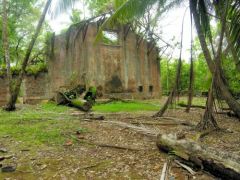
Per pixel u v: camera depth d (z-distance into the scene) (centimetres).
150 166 500
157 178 448
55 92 1792
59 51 1964
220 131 793
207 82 1282
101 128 829
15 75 1867
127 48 2059
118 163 521
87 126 858
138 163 518
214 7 951
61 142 668
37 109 1369
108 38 2062
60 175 470
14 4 2206
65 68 1938
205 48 888
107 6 1789
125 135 739
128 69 2055
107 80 1925
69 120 972
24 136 732
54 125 876
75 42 1897
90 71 1833
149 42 2198
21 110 1323
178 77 1011
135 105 1564
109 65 1945
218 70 819
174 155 524
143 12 941
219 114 1131
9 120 974
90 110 1327
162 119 1009
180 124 901
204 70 2645
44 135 733
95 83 1848
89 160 542
